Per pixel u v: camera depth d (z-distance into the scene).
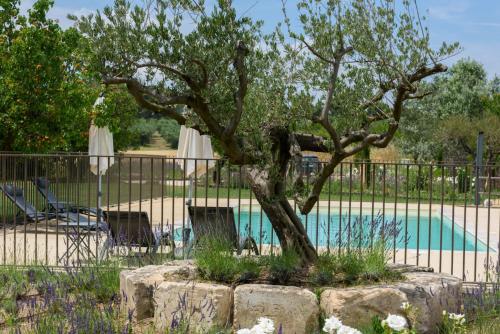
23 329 5.96
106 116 15.82
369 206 21.39
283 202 6.86
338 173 25.81
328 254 6.99
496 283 7.15
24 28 16.67
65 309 5.68
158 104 6.23
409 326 5.78
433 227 19.17
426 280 6.30
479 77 43.03
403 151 30.56
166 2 5.73
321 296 6.00
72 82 17.19
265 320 3.94
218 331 5.70
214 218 9.75
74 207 15.08
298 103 6.43
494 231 15.67
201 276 6.43
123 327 5.75
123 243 9.03
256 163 6.65
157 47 5.78
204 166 13.43
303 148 7.32
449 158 30.28
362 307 5.79
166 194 22.81
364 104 6.64
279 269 6.33
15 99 16.95
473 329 6.07
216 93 6.21
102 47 5.68
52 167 16.95
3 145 17.33
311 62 6.51
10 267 8.50
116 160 20.88
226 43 5.92
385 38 6.07
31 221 14.35
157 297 6.05
